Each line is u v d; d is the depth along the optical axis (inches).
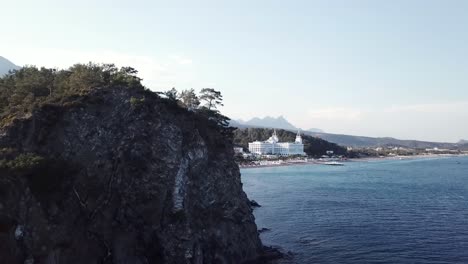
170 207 2935.5
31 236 2476.6
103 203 2797.7
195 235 3029.0
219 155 3604.8
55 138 2888.8
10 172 2488.9
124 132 2982.3
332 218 4889.3
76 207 2706.7
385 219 4805.6
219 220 3366.1
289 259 3388.3
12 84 3732.8
